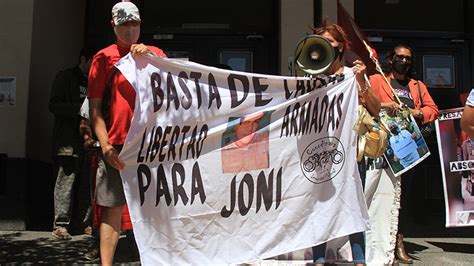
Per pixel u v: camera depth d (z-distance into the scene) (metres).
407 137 4.81
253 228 4.01
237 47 8.34
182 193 3.92
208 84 4.06
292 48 7.13
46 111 7.20
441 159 6.05
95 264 4.94
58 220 6.14
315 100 4.12
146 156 3.86
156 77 3.95
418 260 5.30
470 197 5.93
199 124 4.00
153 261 3.80
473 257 5.44
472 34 8.30
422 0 8.35
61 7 7.60
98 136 3.78
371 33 8.20
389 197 4.81
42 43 7.05
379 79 5.27
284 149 4.08
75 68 6.57
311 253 4.32
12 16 6.75
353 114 4.07
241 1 8.39
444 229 6.98
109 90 3.91
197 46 8.34
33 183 6.73
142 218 3.81
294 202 4.05
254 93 4.11
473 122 3.40
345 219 4.02
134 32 3.99
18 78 6.66
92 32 8.45
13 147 6.53
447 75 8.26
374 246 4.75
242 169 4.04
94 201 3.94
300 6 7.19
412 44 8.27
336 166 4.07
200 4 8.41
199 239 3.93
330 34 4.12
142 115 3.86
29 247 5.65
